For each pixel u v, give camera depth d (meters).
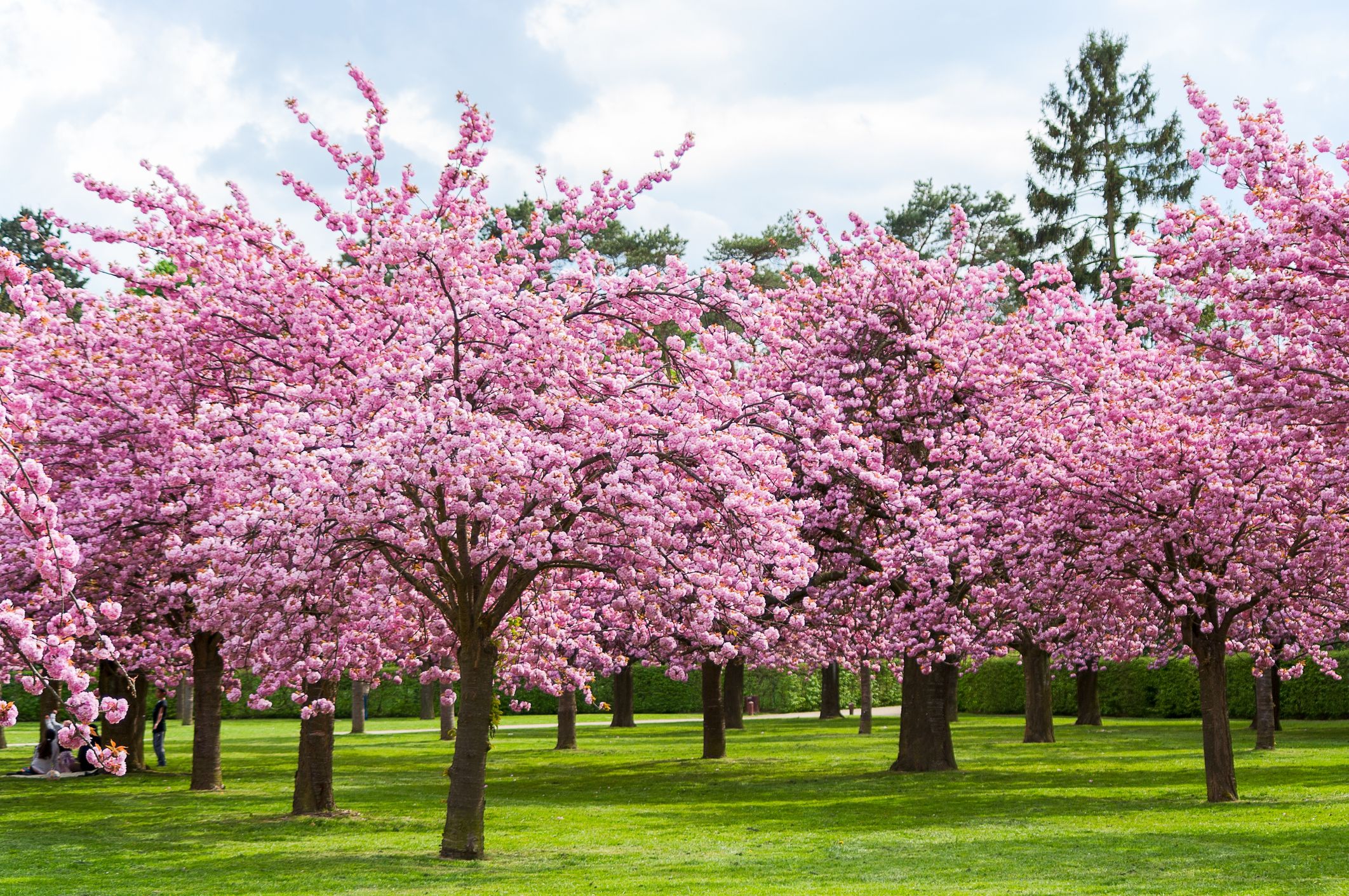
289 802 18.97
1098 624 20.92
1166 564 17.95
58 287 17.72
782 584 14.17
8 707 7.24
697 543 14.34
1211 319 20.80
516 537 12.67
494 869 12.83
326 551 12.88
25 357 16.95
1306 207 13.20
